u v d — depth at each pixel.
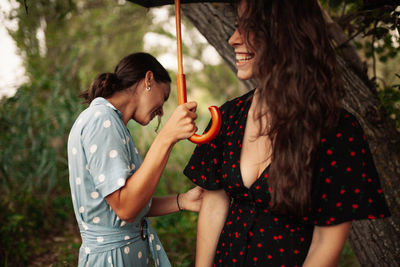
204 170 1.45
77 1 6.59
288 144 1.17
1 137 4.56
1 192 4.63
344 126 1.18
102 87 1.68
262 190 1.24
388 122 2.06
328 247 1.17
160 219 4.14
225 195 1.50
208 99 10.22
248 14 1.22
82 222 1.62
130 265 1.63
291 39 1.17
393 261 1.95
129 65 1.74
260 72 1.20
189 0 1.63
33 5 4.69
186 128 1.32
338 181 1.15
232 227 1.33
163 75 1.80
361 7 2.08
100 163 1.46
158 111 1.85
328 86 1.17
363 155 1.17
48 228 4.21
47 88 5.21
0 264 3.45
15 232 3.88
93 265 1.59
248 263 1.26
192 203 1.79
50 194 4.92
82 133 1.52
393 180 1.96
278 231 1.24
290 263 1.22
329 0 2.38
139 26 7.04
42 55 5.93
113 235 1.59
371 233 1.98
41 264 3.55
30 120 4.88
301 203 1.16
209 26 2.16
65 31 6.21
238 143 1.33
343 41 2.29
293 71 1.17
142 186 1.38
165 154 1.35
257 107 1.30
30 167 4.65
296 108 1.16
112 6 6.81
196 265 1.50
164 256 1.80
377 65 3.53
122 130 1.56
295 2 1.18
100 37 6.78
